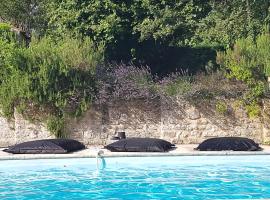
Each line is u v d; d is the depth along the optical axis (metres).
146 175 13.69
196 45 25.41
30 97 18.47
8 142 18.86
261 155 15.73
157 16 22.53
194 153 15.54
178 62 25.50
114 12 21.92
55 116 18.84
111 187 12.23
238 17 22.09
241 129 19.27
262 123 19.27
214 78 19.31
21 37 23.09
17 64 18.55
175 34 23.64
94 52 19.58
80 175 13.75
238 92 19.16
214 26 22.73
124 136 18.11
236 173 13.88
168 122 19.14
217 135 19.22
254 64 18.75
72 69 18.78
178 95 19.08
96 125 19.05
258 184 12.49
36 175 13.78
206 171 14.19
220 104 19.14
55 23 22.95
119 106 19.12
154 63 25.17
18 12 27.11
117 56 23.59
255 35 21.83
